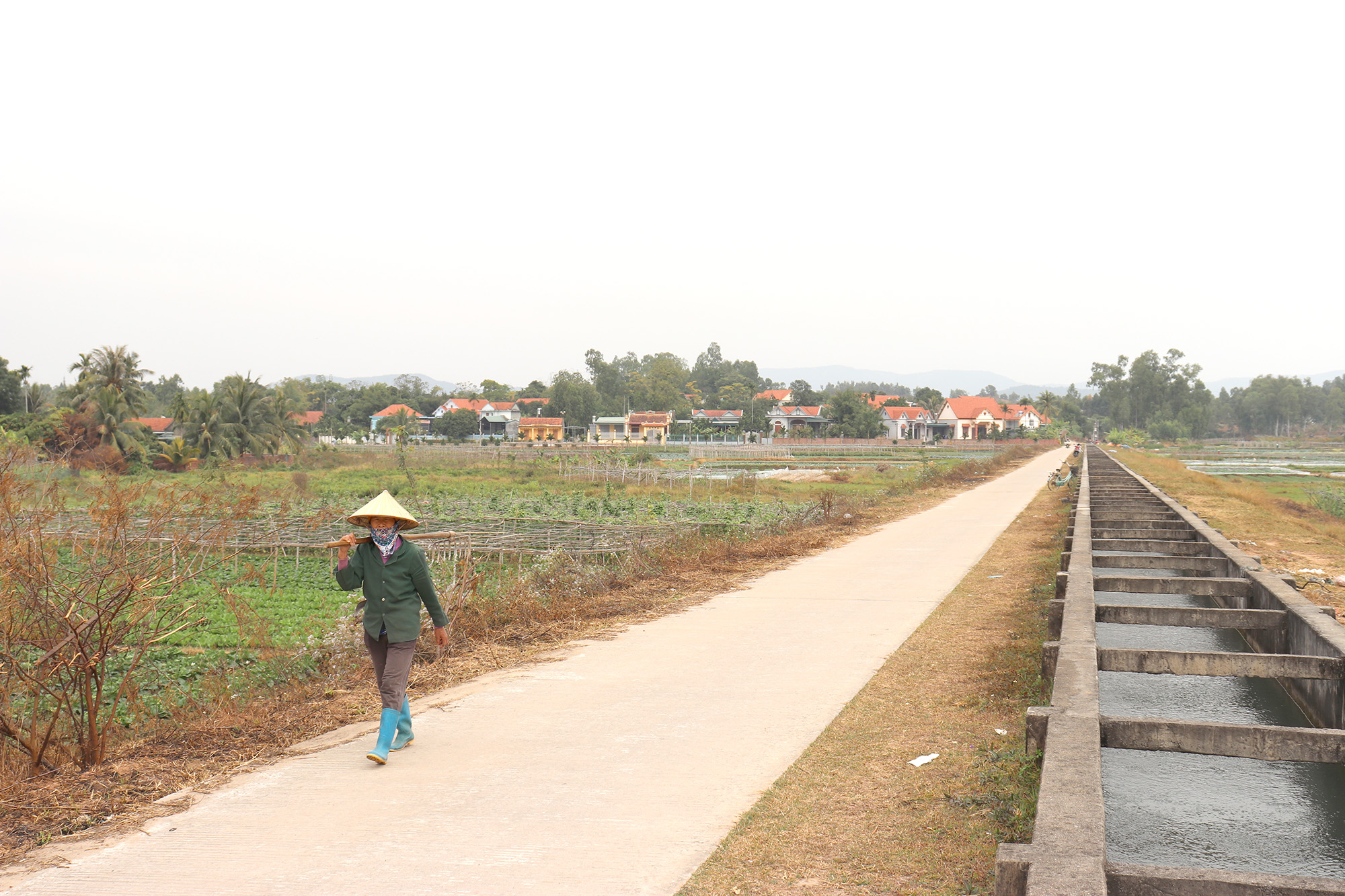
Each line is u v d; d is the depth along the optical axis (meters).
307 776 5.27
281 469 57.72
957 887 3.77
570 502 31.62
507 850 4.19
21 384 63.53
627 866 4.01
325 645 8.91
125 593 5.97
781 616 10.62
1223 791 5.55
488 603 10.19
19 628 5.77
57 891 3.81
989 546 17.72
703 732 6.12
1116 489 26.50
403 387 149.88
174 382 141.25
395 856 4.12
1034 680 7.22
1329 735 4.34
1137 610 8.28
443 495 35.84
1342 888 2.84
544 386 161.38
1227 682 8.30
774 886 3.81
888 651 8.67
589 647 9.00
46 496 6.29
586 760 5.54
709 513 26.11
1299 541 20.47
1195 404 162.12
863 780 5.14
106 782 5.21
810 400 145.00
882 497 31.09
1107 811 5.22
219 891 3.79
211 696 7.61
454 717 6.53
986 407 134.88
